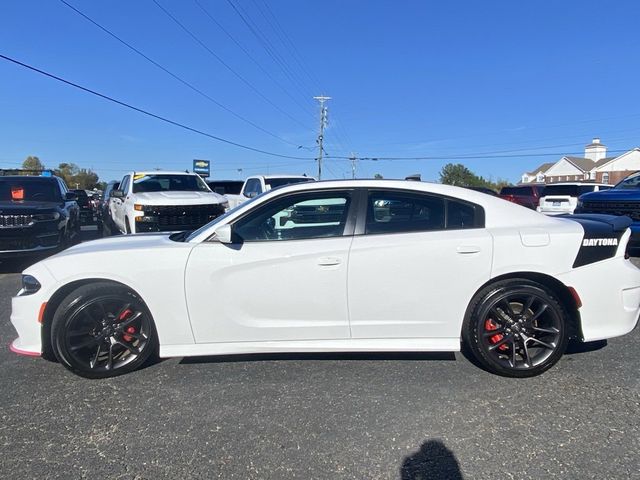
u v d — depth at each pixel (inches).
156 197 403.2
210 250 148.4
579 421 123.8
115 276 146.4
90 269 146.3
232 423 124.3
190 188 456.4
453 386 143.7
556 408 130.4
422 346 149.6
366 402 134.5
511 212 154.8
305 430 120.7
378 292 147.0
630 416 126.0
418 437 117.3
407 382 146.6
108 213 565.9
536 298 146.6
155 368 158.4
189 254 147.9
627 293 151.6
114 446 114.6
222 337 149.4
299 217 151.9
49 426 123.6
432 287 147.1
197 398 137.7
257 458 109.6
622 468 104.7
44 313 147.8
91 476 103.6
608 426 121.3
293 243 148.9
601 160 2728.8
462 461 107.9
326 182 156.1
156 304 147.5
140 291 147.1
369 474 103.8
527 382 146.3
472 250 146.4
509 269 146.7
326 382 147.0
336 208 152.5
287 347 149.9
